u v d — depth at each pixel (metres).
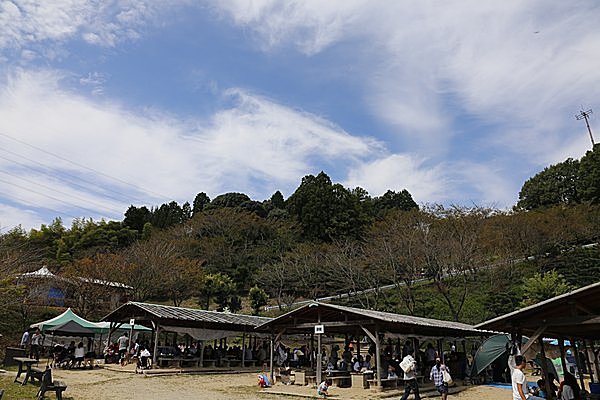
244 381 18.58
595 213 38.59
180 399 13.66
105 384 16.08
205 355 24.05
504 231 37.00
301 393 15.22
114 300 35.28
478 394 16.33
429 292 38.00
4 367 18.80
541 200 51.12
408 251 33.00
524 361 9.01
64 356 21.03
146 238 52.47
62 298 33.44
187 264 40.00
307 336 30.70
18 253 30.41
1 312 27.36
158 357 21.45
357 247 39.66
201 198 71.62
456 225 35.47
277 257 48.50
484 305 33.03
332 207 50.44
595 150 48.62
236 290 42.16
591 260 34.53
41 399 11.32
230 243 50.66
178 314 22.03
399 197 66.56
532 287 29.94
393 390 15.98
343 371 17.70
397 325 16.91
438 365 13.77
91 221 53.72
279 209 63.38
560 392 11.30
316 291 42.41
